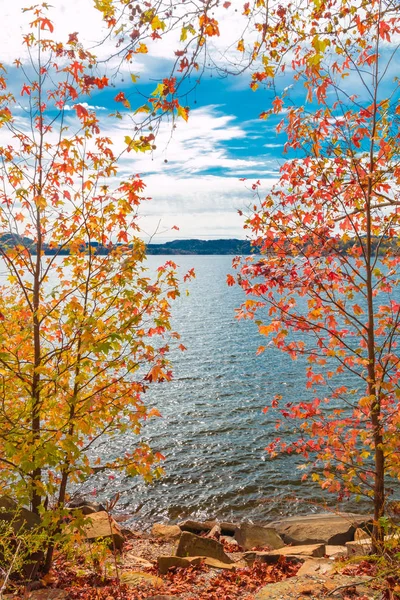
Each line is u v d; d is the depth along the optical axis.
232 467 21.30
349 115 8.11
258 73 5.84
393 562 6.31
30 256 8.65
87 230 8.63
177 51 4.37
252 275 8.01
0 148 8.34
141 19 4.27
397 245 8.71
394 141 8.10
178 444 24.00
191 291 122.00
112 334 7.46
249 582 9.35
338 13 6.54
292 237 8.57
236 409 29.11
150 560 12.71
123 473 20.89
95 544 8.59
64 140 8.13
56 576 8.66
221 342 50.91
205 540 11.82
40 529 8.33
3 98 8.09
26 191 8.02
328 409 27.00
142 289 8.16
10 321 8.93
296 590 6.53
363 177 8.45
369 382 8.23
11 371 8.48
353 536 13.46
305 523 14.48
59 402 8.80
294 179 8.38
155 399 31.36
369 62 7.98
